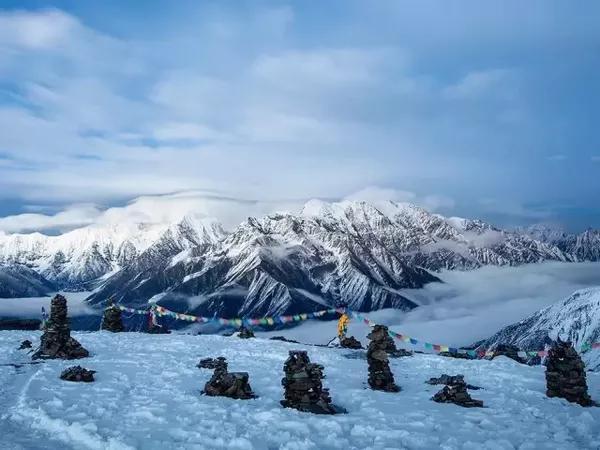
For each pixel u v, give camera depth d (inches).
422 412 1077.1
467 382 1379.2
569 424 1019.3
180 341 1897.1
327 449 868.6
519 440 935.7
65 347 1544.0
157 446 834.2
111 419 951.0
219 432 910.4
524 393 1261.1
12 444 809.5
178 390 1182.9
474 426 998.4
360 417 1037.8
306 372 1083.3
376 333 1300.4
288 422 973.8
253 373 1397.6
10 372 1315.2
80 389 1154.0
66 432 867.4
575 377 1209.4
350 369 1504.7
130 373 1343.5
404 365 1596.9
